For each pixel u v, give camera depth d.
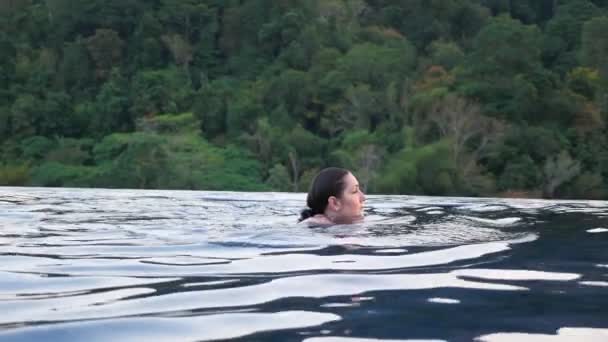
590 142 35.16
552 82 37.72
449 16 53.47
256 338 1.41
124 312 1.63
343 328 1.48
